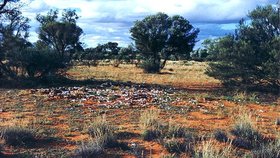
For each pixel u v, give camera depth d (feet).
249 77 73.61
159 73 130.00
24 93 59.77
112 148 27.96
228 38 77.77
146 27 146.92
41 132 32.42
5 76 82.43
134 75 114.93
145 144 29.32
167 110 45.73
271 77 70.69
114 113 43.34
